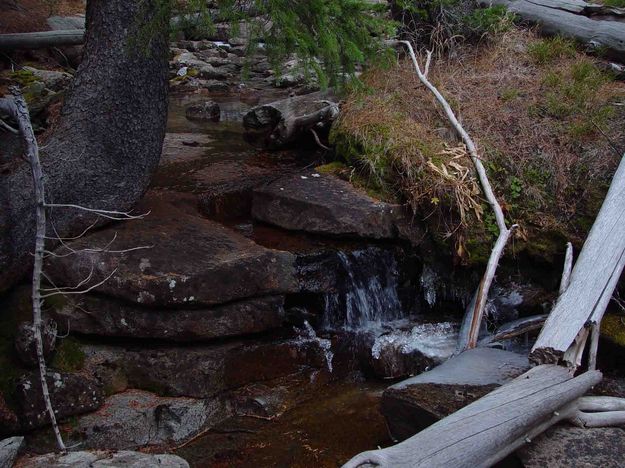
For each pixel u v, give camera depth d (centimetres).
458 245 520
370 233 516
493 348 443
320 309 495
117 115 449
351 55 462
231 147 728
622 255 447
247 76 456
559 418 359
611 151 558
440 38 715
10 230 406
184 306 422
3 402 370
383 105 601
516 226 510
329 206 516
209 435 406
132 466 347
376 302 520
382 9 480
